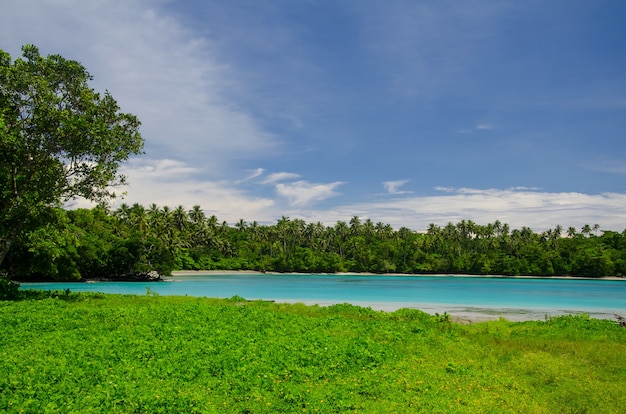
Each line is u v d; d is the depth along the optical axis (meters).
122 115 28.42
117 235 90.25
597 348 17.89
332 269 139.00
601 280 119.31
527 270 127.94
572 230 142.25
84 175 27.92
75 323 18.09
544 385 12.74
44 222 29.30
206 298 35.38
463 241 150.62
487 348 17.69
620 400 11.27
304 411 9.39
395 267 139.88
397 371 13.09
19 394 9.31
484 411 10.03
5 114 25.33
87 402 9.07
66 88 27.00
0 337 14.70
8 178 26.36
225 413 9.16
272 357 13.35
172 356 12.88
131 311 21.67
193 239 130.62
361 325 21.59
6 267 51.62
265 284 83.88
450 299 53.16
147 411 8.80
